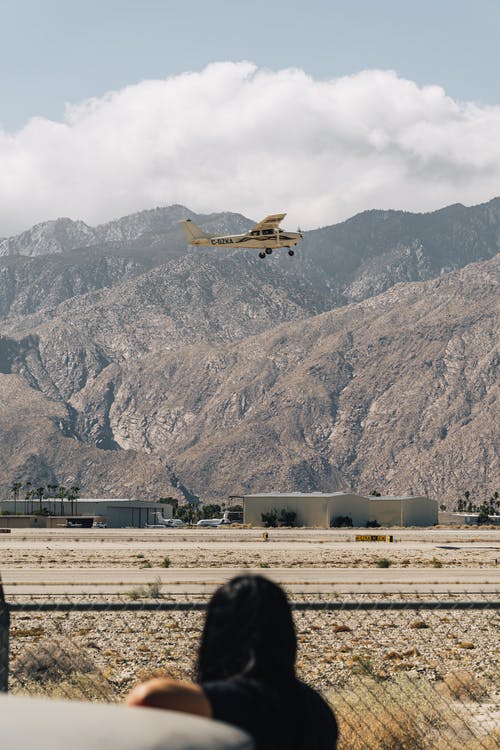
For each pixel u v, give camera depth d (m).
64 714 2.55
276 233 108.38
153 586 34.03
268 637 4.00
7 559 67.06
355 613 29.97
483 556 77.06
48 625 26.77
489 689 16.80
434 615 29.73
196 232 110.75
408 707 13.16
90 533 144.88
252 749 2.61
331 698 13.89
